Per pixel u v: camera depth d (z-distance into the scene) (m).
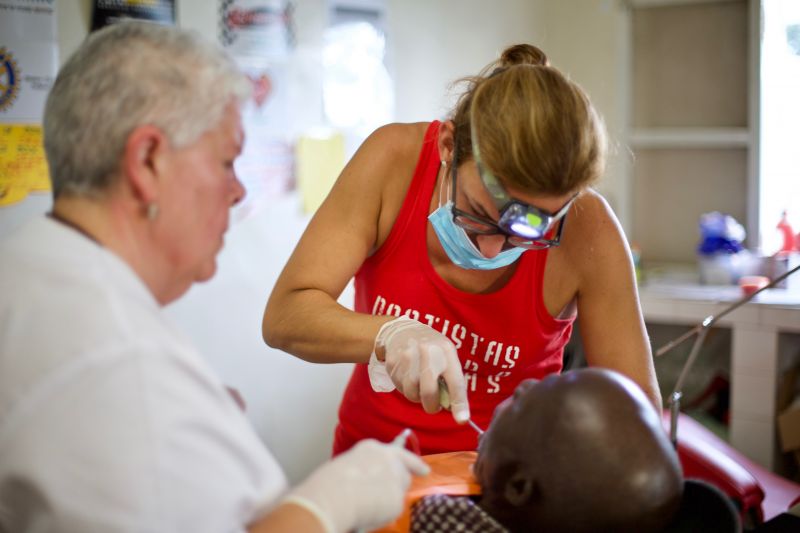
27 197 1.98
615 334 1.44
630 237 3.42
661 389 3.22
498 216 1.21
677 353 3.23
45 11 1.98
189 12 2.28
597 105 3.37
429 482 1.15
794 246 3.04
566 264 1.45
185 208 0.88
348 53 2.72
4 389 0.81
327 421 2.86
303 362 2.74
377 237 1.49
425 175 1.43
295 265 1.46
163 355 0.82
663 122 3.36
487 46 3.23
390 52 2.85
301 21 2.58
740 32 3.20
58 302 0.82
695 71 3.29
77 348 0.80
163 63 0.86
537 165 1.11
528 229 1.18
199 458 0.81
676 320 2.82
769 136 3.18
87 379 0.78
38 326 0.82
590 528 0.95
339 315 1.36
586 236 1.45
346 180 1.47
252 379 2.56
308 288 1.43
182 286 0.95
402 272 1.46
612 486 0.93
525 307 1.44
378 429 1.55
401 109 2.95
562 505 0.95
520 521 1.00
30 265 0.86
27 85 1.96
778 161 3.19
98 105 0.84
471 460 1.25
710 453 1.84
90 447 0.77
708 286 2.99
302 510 0.85
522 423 1.00
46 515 0.78
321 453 2.85
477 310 1.43
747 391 2.72
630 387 0.99
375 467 0.92
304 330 1.37
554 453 0.95
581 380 0.99
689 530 1.02
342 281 1.45
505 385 1.51
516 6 3.31
